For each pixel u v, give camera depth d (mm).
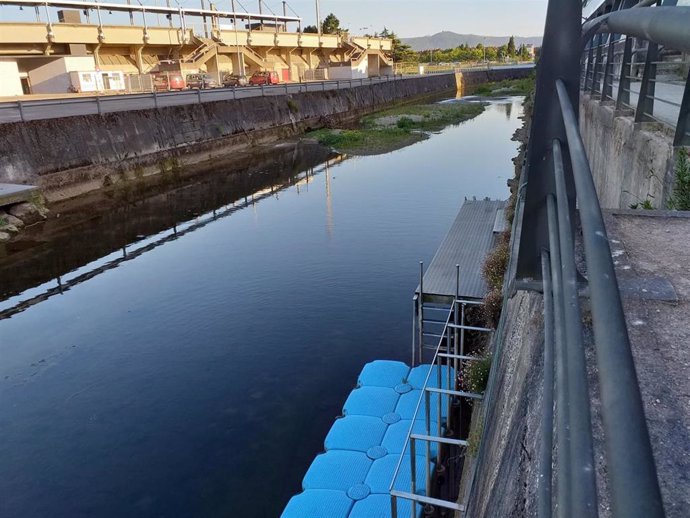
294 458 8219
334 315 12445
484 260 10570
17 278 15188
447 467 6949
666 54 6141
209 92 33844
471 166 27469
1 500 7629
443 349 9578
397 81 59594
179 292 14109
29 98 30359
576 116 1608
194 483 7824
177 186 25484
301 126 38375
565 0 2068
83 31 38844
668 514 1525
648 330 2410
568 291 1227
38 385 10289
